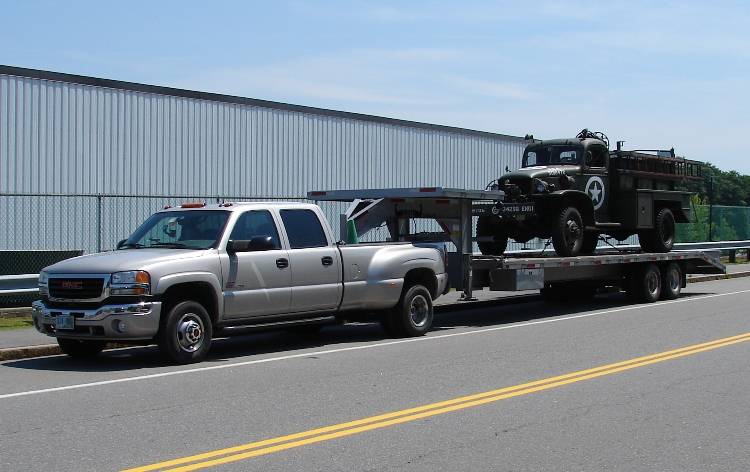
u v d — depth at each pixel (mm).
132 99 20266
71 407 8133
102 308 10266
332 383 9391
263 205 11898
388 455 6492
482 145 30156
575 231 17703
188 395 8719
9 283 15883
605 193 19156
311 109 24266
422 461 6340
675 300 19781
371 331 14531
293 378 9711
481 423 7543
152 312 10375
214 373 10062
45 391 8945
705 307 18000
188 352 10758
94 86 19594
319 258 12188
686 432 7273
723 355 11414
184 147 21266
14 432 7137
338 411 7980
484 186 30219
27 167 18453
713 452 6668
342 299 12484
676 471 6180
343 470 6102
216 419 7641
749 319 15648
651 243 20203
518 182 17625
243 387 9156
